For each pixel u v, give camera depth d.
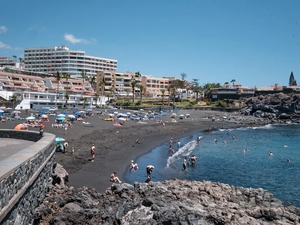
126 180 30.84
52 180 20.83
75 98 129.00
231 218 17.55
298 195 29.53
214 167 41.31
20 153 14.87
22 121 68.50
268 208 20.55
